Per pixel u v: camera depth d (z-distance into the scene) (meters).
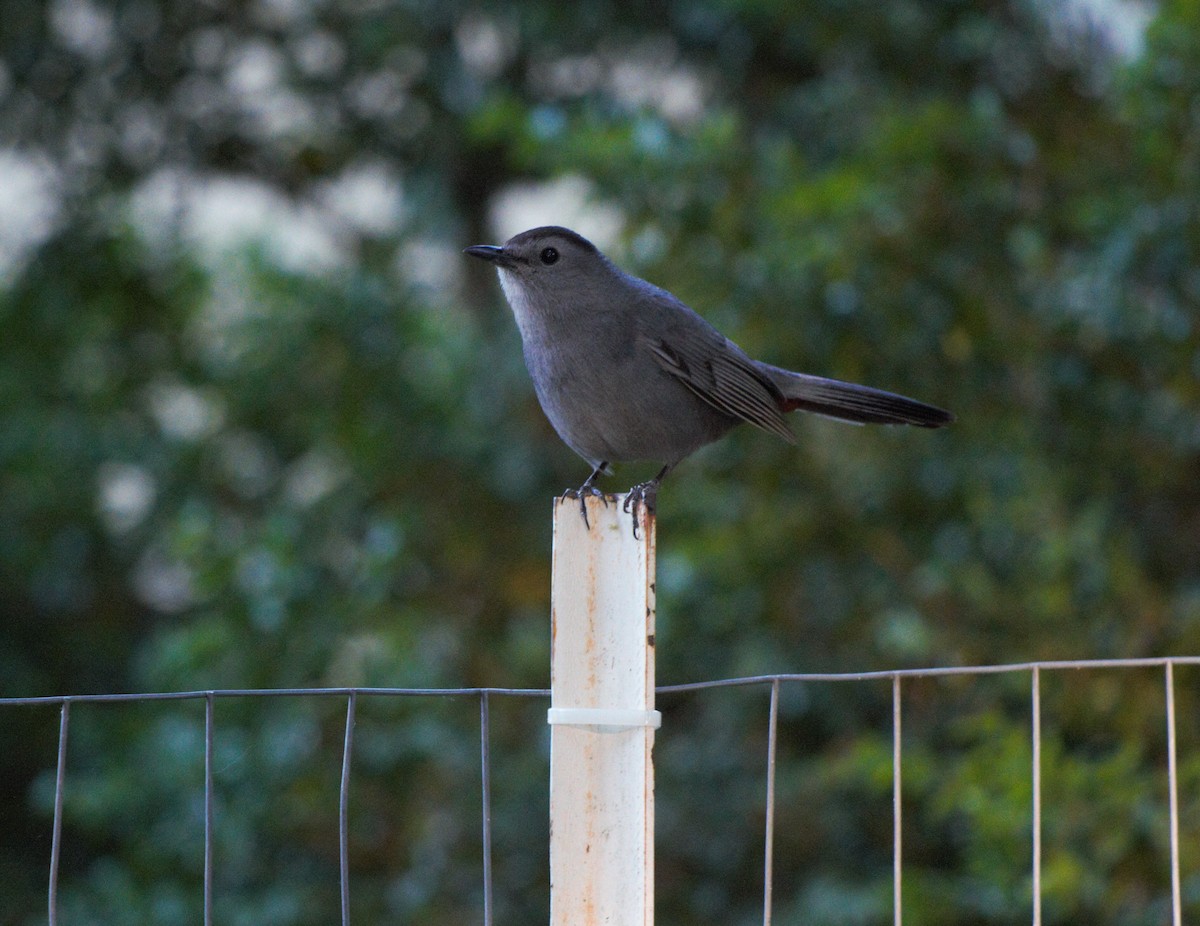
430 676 14.71
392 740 14.59
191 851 13.97
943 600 12.38
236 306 18.02
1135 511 11.95
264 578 14.66
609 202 12.76
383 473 16.41
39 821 17.73
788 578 13.31
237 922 13.98
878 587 12.83
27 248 17.47
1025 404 11.98
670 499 13.82
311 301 17.28
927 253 11.74
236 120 17.95
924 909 11.83
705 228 12.51
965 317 11.70
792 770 14.35
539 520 16.33
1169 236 11.05
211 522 15.70
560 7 16.33
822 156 14.54
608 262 7.28
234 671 14.63
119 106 17.22
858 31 14.06
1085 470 11.84
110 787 14.29
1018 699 12.03
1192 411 11.55
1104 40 13.39
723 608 13.55
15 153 17.27
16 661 18.19
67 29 17.09
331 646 14.77
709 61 16.53
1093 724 11.34
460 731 15.18
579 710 4.75
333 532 15.95
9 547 17.53
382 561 14.82
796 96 15.22
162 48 17.23
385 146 18.08
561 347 7.10
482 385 16.41
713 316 12.02
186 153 17.72
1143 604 11.29
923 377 11.94
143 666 16.86
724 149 12.60
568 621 4.79
